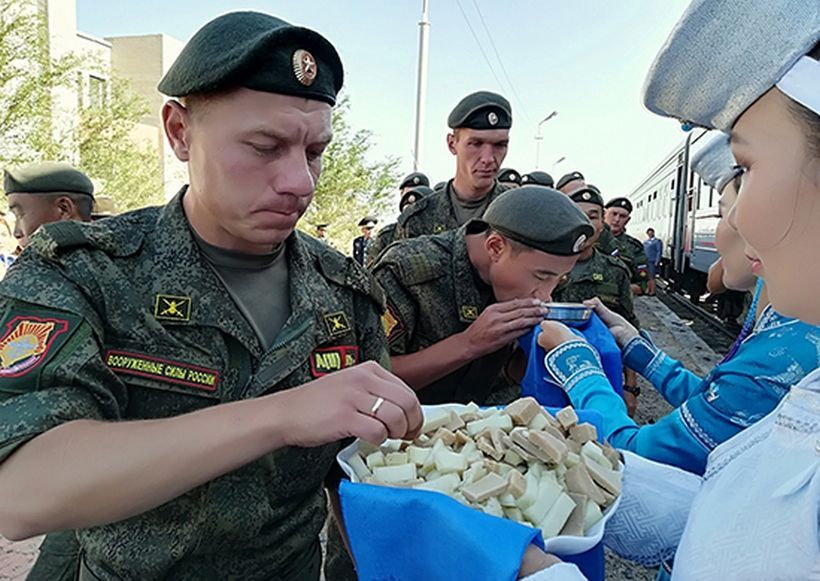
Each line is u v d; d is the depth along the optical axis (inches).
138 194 681.6
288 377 44.2
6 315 35.9
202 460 31.4
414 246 80.4
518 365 86.4
